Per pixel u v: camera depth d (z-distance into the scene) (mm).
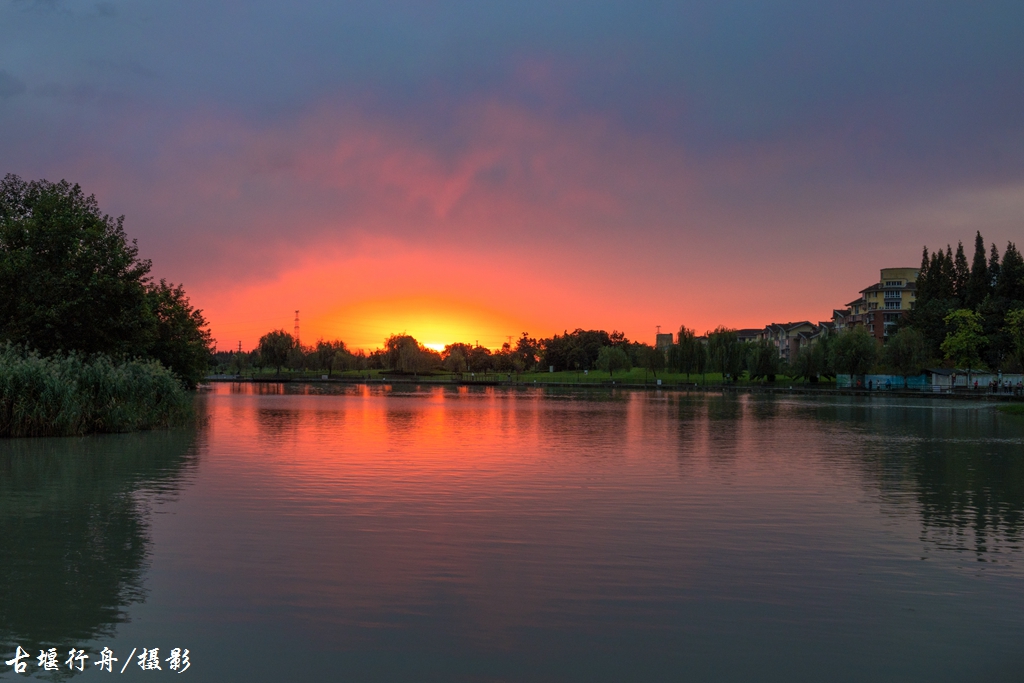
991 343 114500
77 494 20172
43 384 34125
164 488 21203
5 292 41750
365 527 16422
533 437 38469
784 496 20781
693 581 12688
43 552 14070
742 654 9695
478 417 55031
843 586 12492
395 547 14680
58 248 43344
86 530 15898
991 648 9961
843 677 9070
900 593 12148
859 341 122562
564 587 12273
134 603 11289
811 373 132500
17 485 21531
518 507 18859
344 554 14102
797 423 50031
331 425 45250
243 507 18562
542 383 160250
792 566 13656
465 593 11906
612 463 27750
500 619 10789
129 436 35844
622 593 12008
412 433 40250
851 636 10320
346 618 10750
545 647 9828
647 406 74188
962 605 11594
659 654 9656
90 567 13078
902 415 59812
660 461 28453
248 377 193625
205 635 10109
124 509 18172
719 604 11539
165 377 41812
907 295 170000
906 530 16625
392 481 22906
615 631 10398
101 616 10766
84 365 38250
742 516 18000
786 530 16531
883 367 124938
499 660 9414
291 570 13016
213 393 104000
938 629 10594
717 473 25266
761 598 11844
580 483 22828
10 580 12352
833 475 24984
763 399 92812
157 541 14984
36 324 41938
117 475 23516
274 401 79188
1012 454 31531
